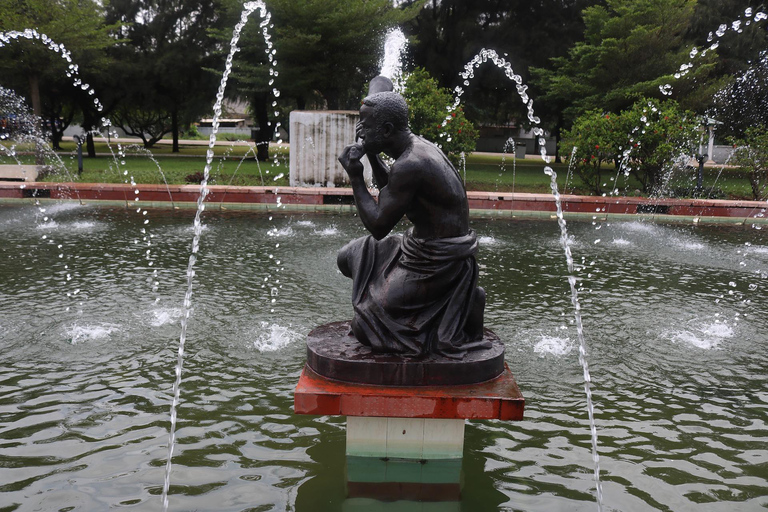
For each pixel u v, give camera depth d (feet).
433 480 9.85
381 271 10.20
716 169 70.49
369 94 10.09
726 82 57.11
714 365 14.97
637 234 33.09
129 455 10.29
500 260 26.09
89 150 71.00
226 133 144.36
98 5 60.85
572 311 19.07
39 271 22.24
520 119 91.61
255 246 27.48
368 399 9.08
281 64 63.16
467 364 9.45
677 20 56.03
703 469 10.30
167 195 39.09
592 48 57.72
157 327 16.57
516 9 75.15
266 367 14.14
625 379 14.03
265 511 8.91
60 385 12.90
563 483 9.84
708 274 24.35
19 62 52.24
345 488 9.53
